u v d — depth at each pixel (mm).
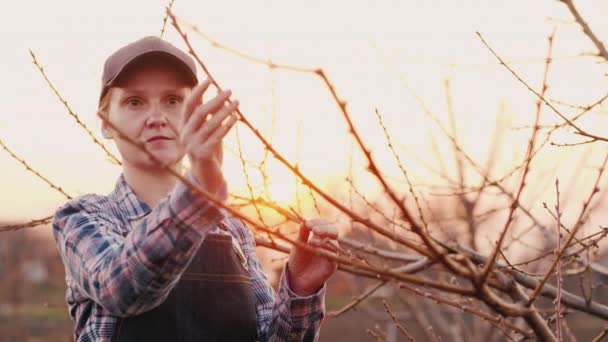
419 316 5219
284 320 2193
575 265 3377
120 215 2076
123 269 1798
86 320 2047
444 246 2084
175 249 1758
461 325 5516
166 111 2068
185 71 2080
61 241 2049
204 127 1677
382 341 2977
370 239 3441
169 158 2051
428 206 3150
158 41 2090
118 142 2088
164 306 1986
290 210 2277
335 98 1394
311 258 2197
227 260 2119
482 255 2912
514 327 2719
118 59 2082
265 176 2098
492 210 3240
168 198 1785
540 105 1693
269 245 2568
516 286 1969
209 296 2051
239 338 2082
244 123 1612
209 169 1719
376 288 3170
